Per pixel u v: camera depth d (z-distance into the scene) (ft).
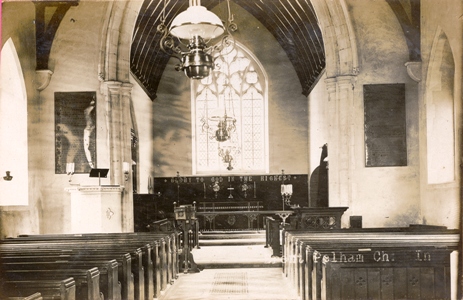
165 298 34.42
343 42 52.19
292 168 87.56
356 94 52.16
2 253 27.17
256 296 34.71
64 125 51.96
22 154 48.57
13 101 48.44
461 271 21.86
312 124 81.05
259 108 90.79
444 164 48.60
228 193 86.07
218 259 49.80
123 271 25.43
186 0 69.67
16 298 16.02
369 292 21.70
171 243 40.73
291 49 84.07
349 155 51.93
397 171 51.39
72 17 52.08
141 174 77.41
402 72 51.55
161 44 27.04
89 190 41.86
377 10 51.85
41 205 51.13
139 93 76.48
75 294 19.63
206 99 90.43
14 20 46.50
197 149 90.33
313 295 25.23
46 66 51.42
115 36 52.39
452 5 42.14
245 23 88.94
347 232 37.42
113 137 52.08
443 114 48.67
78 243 33.09
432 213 47.67
